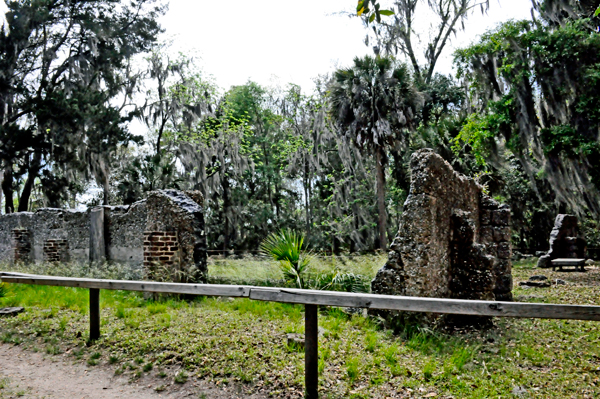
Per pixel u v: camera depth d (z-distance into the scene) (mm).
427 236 5938
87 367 4223
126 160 24734
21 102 18203
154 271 7328
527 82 13602
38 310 6324
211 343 4609
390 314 5734
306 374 3488
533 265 15805
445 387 3643
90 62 21938
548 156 13398
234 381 3791
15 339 5062
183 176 24547
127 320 5555
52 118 17547
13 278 5930
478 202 8688
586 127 12617
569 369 4207
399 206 24141
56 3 19906
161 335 4922
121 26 22672
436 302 3256
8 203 22344
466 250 6672
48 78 21750
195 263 7793
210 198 25812
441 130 18656
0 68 17578
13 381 3875
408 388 3605
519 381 3828
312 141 25922
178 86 25141
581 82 12367
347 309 6449
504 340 5340
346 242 25531
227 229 26297
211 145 24344
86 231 10789
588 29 14430
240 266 9953
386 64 18656
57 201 20234
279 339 4727
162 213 8055
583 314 2941
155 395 3582
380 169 19188
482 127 14766
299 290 3613
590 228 21594
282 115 30922
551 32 13336
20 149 17422
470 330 5859
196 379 3857
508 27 13750
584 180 13383
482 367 4230
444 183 6676
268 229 27609
